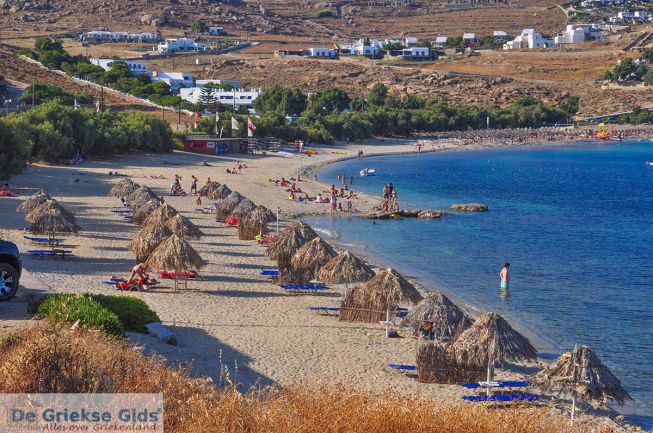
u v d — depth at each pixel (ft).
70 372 57.98
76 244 179.52
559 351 120.78
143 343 95.30
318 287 146.82
